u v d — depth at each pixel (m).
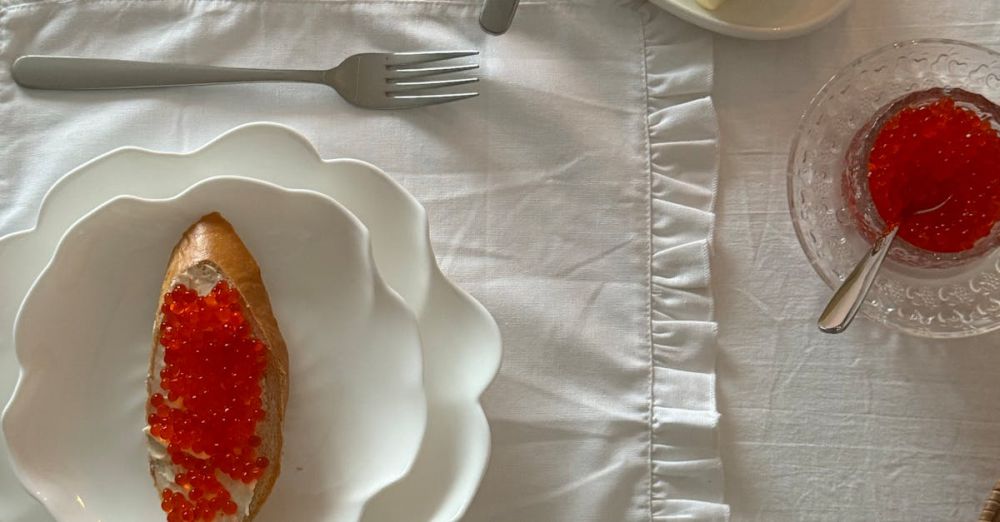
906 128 0.50
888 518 0.52
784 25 0.54
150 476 0.49
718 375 0.53
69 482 0.48
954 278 0.53
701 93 0.55
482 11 0.54
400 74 0.54
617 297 0.54
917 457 0.53
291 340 0.50
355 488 0.49
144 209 0.48
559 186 0.54
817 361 0.53
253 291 0.49
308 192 0.48
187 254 0.48
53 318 0.48
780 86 0.55
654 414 0.53
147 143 0.54
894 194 0.50
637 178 0.54
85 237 0.48
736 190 0.55
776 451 0.53
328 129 0.54
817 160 0.54
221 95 0.54
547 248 0.54
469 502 0.48
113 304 0.50
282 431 0.49
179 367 0.47
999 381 0.53
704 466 0.52
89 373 0.49
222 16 0.54
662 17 0.55
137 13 0.54
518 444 0.52
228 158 0.50
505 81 0.55
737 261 0.54
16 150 0.53
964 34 0.55
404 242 0.50
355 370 0.49
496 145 0.54
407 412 0.48
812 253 0.52
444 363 0.49
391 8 0.55
